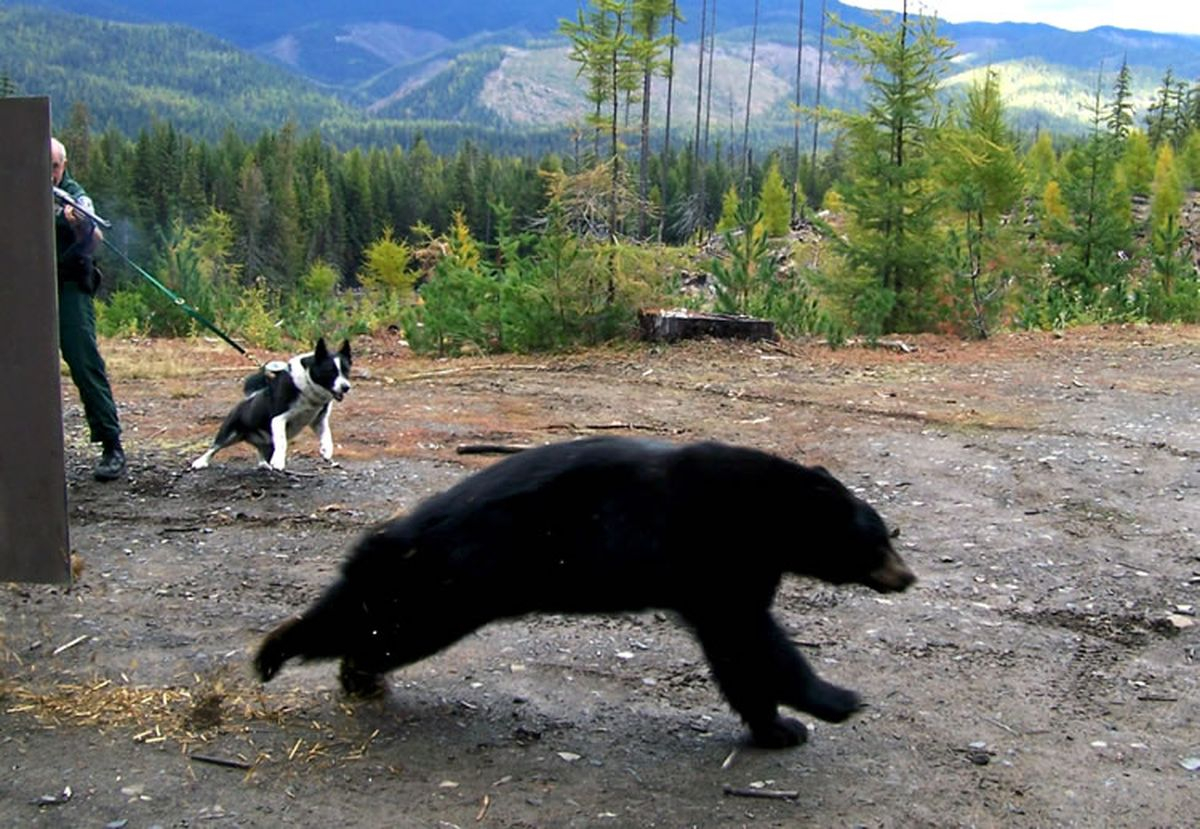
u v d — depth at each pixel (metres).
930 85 15.57
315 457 8.44
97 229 7.52
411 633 4.75
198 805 4.39
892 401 10.38
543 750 4.79
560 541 4.69
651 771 4.68
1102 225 19.14
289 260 61.12
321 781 4.54
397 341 15.36
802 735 4.89
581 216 13.68
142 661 5.37
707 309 15.09
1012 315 16.52
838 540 4.77
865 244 15.41
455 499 4.75
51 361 5.11
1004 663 5.60
